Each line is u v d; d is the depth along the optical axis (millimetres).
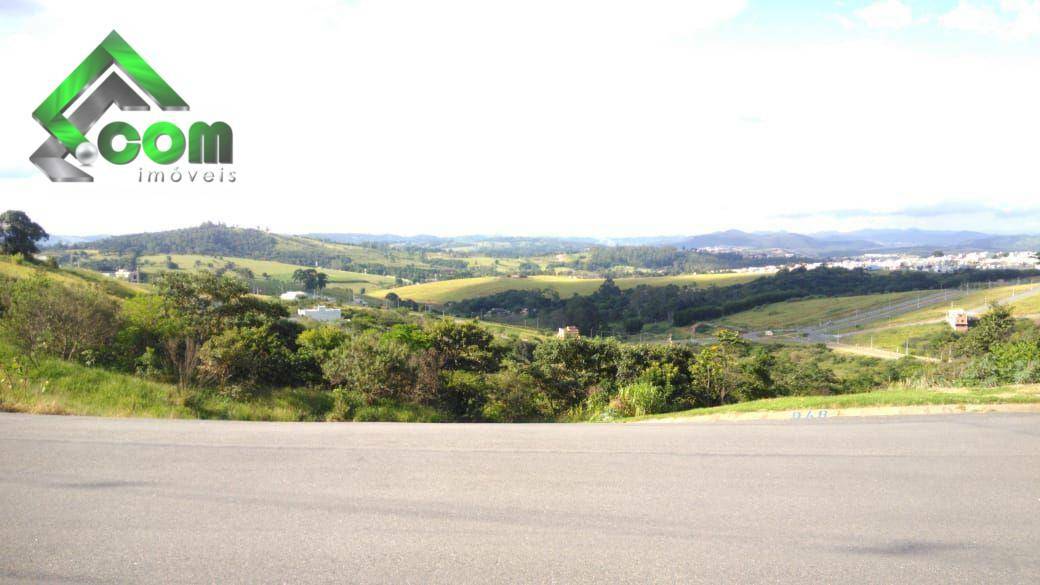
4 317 15852
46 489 5125
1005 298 109750
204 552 3830
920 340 84500
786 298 143500
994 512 4543
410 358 20703
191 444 7066
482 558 3754
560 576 3496
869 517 4469
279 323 31234
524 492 5145
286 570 3574
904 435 7406
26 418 8727
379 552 3844
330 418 16703
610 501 4891
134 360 17266
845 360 69875
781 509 4664
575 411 21984
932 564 3643
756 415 10469
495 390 22594
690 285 162375
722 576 3492
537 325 118312
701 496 5008
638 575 3508
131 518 4438
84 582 3398
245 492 5121
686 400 22672
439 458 6457
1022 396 9516
